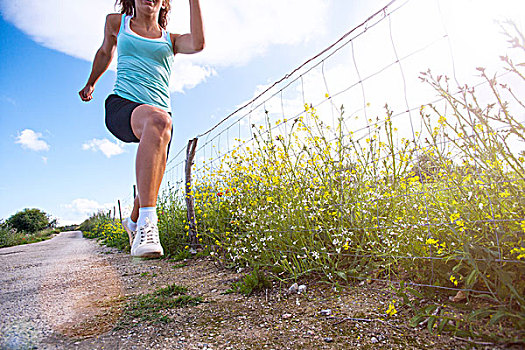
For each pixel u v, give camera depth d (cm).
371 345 141
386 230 213
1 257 828
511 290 136
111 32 213
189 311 208
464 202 182
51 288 305
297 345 148
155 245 146
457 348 128
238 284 259
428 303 167
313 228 258
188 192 506
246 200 344
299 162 295
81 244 1133
